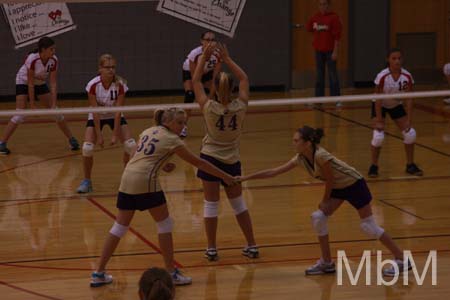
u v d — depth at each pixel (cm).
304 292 1191
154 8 2911
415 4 3105
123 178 1204
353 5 3050
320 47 2744
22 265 1317
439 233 1470
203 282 1235
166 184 1848
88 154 1758
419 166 1989
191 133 2389
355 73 3083
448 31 3130
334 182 1235
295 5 3036
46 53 2053
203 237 1466
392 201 1688
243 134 2362
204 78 2225
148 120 2573
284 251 1384
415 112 2681
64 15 2255
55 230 1512
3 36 2817
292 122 2531
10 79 2847
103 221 1566
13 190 1805
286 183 1850
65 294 1180
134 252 1380
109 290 1198
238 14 2100
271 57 3019
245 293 1187
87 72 2903
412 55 3138
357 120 2553
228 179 1241
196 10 2088
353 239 1439
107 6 2875
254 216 1591
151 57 2936
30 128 2489
